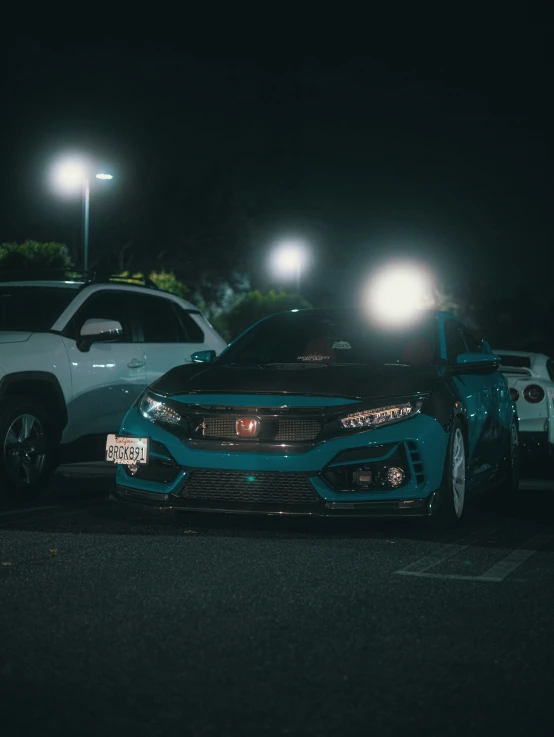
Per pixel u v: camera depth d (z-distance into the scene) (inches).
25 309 380.5
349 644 171.5
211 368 309.9
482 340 389.4
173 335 410.3
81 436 369.1
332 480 270.5
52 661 160.4
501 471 361.7
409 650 168.4
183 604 197.8
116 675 153.5
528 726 134.3
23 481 349.4
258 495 273.6
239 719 135.3
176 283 1604.3
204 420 279.7
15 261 1045.8
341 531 285.3
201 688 147.6
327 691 147.0
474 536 283.9
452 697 145.2
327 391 277.1
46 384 354.9
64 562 237.9
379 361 319.6
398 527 293.6
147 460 285.9
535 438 493.0
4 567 231.6
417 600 203.6
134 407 298.8
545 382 499.2
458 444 295.9
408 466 273.1
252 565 235.9
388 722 135.1
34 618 186.5
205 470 275.7
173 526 292.0
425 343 323.3
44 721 134.1
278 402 274.8
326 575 225.9
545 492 421.1
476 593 210.7
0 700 142.2
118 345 384.2
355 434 271.1
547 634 179.3
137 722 134.0
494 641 174.6
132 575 223.8
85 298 380.5
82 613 190.4
